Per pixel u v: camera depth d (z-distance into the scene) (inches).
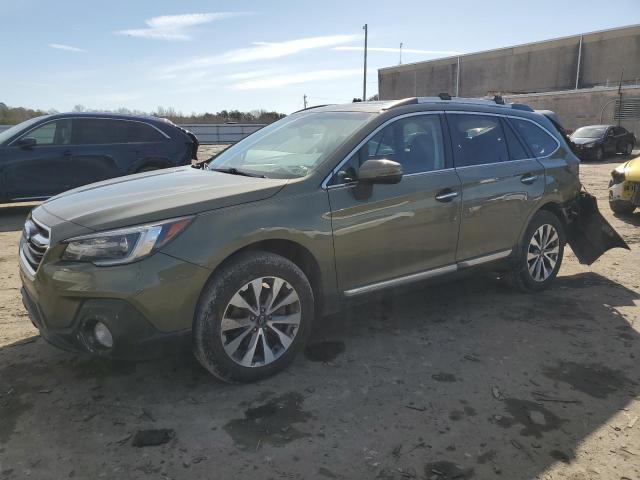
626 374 137.7
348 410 119.0
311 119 169.8
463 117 173.3
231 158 170.9
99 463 100.5
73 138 348.5
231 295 120.8
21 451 103.5
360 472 99.4
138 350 112.8
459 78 2353.6
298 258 137.2
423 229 154.1
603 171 692.7
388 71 2728.8
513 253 184.7
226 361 122.6
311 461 102.1
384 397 124.5
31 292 120.4
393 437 109.7
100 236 111.4
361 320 170.2
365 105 165.6
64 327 115.0
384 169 133.7
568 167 202.8
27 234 130.7
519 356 146.6
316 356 144.5
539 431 113.0
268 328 129.3
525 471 100.7
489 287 204.4
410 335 159.3
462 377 134.6
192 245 115.7
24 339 152.1
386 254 147.3
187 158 387.5
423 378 133.6
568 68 1969.7
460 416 117.6
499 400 124.3
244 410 118.1
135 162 365.7
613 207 339.3
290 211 128.9
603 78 1881.2
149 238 112.3
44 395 123.1
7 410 117.0
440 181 158.2
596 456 105.3
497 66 2198.6
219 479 96.9
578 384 132.3
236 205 123.3
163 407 118.8
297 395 124.5
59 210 126.2
